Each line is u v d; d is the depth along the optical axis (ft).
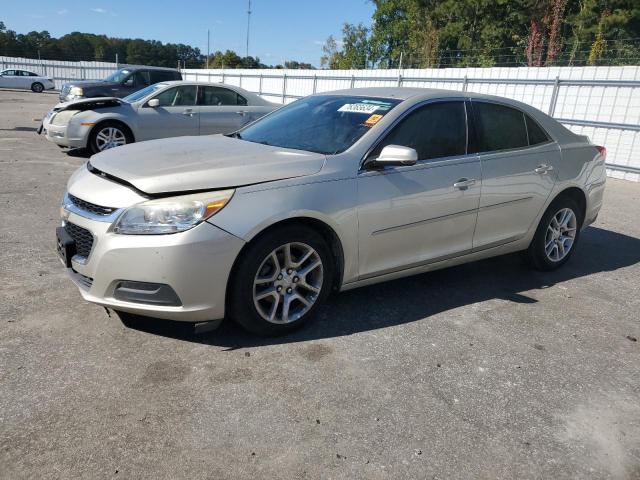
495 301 13.70
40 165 28.14
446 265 13.51
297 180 10.52
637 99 34.78
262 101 36.88
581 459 7.97
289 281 10.74
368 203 11.34
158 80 51.80
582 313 13.32
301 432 8.10
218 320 10.12
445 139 13.00
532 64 85.25
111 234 9.50
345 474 7.31
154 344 10.32
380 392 9.27
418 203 12.16
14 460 7.16
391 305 12.94
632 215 25.14
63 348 9.98
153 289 9.53
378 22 146.20
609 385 10.07
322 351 10.50
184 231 9.37
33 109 65.36
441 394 9.37
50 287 12.60
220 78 83.30
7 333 10.38
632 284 15.67
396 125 12.19
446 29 117.29
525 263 16.22
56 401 8.43
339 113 13.09
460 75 46.83
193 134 33.91
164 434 7.86
